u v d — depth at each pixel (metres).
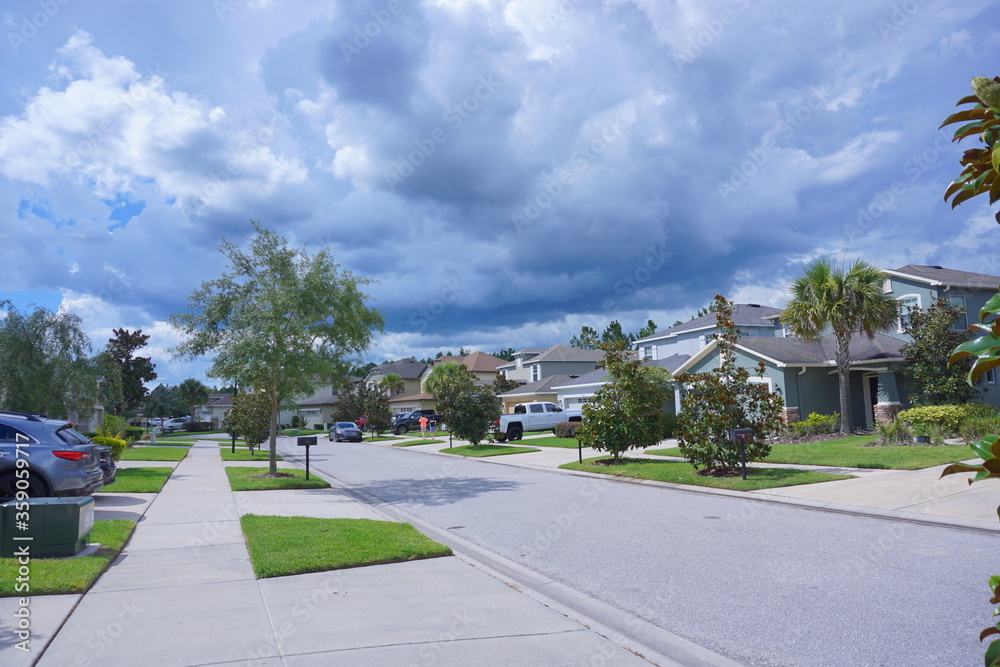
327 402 68.81
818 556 7.86
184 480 18.00
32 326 18.48
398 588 6.73
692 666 4.81
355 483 18.27
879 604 5.99
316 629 5.44
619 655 4.87
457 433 29.39
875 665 4.70
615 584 7.07
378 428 49.59
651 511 11.66
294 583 6.93
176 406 84.56
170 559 8.10
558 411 38.06
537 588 7.06
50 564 7.38
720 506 11.95
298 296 16.70
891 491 12.01
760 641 5.25
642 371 19.38
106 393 20.44
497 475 19.27
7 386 17.92
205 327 16.88
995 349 1.78
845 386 22.77
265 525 10.12
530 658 4.81
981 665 4.63
